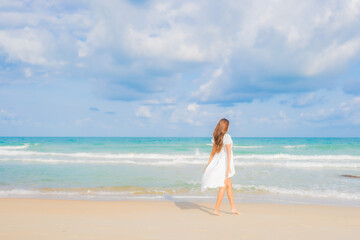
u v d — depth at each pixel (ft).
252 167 49.98
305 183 33.76
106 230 13.92
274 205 22.00
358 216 18.35
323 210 20.22
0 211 18.95
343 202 23.72
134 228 14.40
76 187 30.25
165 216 17.62
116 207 20.70
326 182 34.47
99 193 27.04
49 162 55.93
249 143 156.35
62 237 12.53
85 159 63.16
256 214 18.57
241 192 27.66
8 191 27.73
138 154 74.08
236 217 17.49
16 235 12.82
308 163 55.62
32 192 27.32
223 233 13.64
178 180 35.12
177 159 64.54
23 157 66.33
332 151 92.89
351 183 33.88
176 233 13.50
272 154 76.69
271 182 34.24
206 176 17.72
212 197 25.48
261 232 13.97
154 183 32.99
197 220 16.48
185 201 23.52
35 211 19.02
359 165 53.01
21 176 37.88
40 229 14.02
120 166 49.85
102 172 42.04
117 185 31.63
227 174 17.37
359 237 13.41
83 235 12.92
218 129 17.61
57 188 29.40
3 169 44.98
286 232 14.08
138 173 41.22
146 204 21.97
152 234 13.24
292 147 108.68
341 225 15.83
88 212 18.85
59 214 18.08
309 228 14.99
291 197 25.63
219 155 17.76
